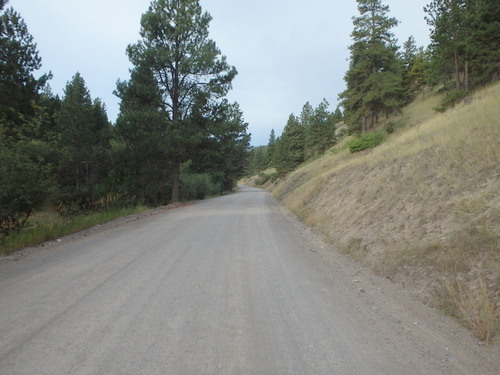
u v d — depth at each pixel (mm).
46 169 10820
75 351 3092
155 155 23016
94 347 3172
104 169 33906
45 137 11953
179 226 11766
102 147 35094
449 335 3576
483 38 22953
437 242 5434
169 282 5258
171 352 3100
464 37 25641
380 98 29828
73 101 34344
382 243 6855
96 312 4039
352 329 3701
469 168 7254
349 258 7180
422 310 4246
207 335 3467
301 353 3141
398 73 32062
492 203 5582
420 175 8664
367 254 6812
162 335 3445
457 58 28000
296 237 9977
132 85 22375
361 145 26141
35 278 5500
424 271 5105
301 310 4230
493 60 23344
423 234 6129
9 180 9211
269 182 86562
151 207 23438
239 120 27078
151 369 2805
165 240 8977
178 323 3746
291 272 6016
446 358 3113
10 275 5730
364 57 30797
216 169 48219
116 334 3451
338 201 12375
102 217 14219
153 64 22938
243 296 4695
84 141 32875
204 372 2775
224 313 4066
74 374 2713
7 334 3439
